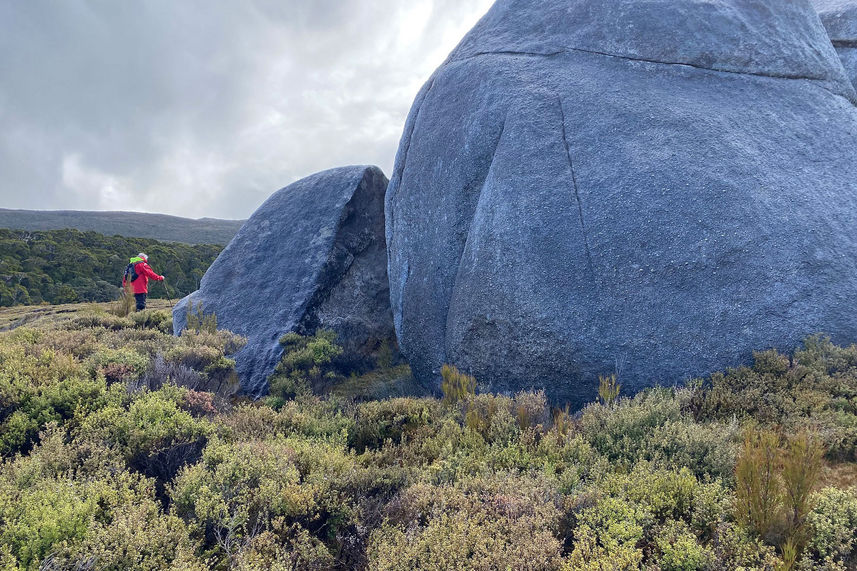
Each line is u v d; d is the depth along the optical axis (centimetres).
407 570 285
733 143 713
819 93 816
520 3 1022
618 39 854
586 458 441
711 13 838
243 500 355
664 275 646
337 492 393
